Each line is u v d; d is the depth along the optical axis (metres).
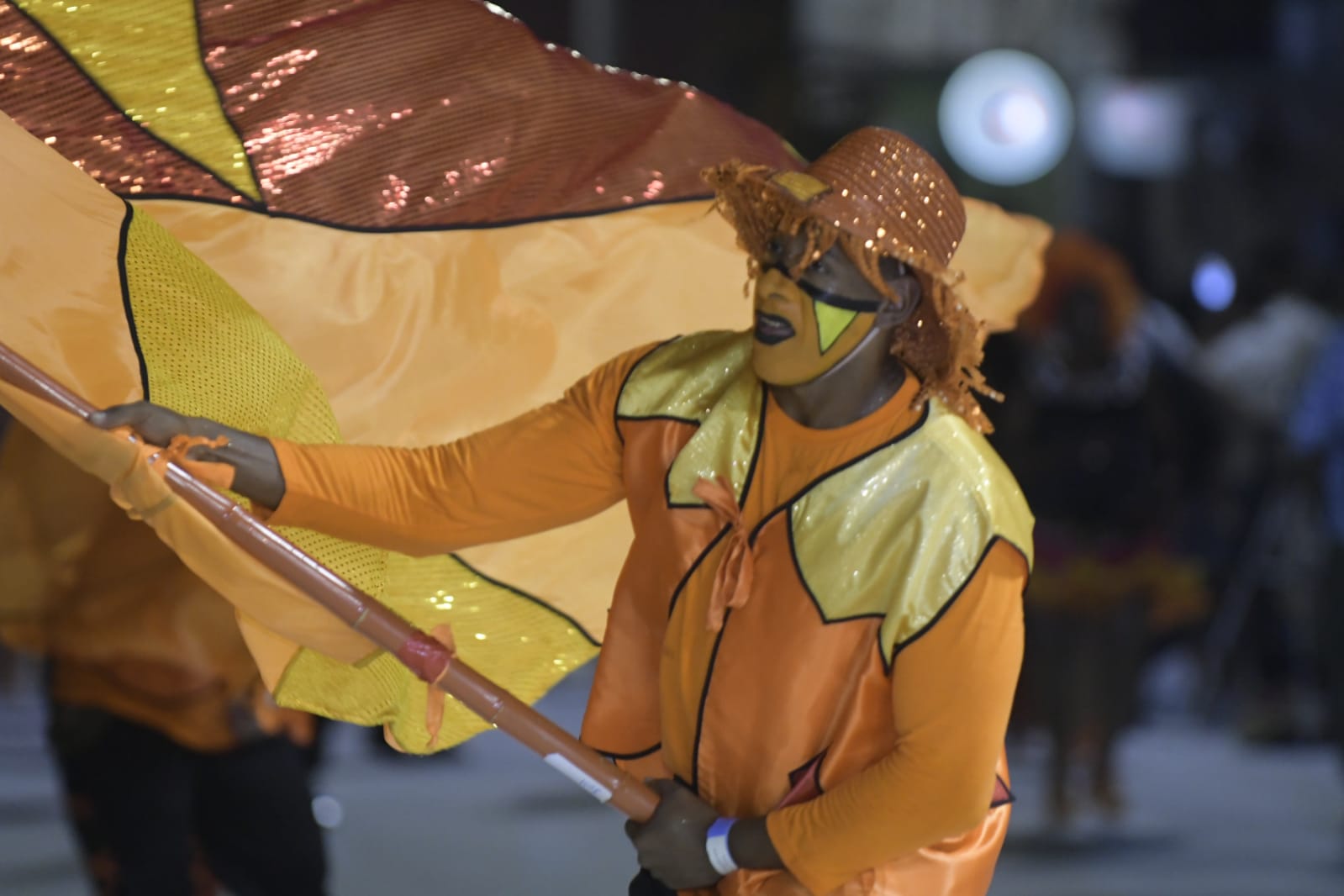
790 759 6.60
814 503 6.59
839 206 6.43
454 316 8.05
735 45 41.78
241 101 7.70
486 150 8.13
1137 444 17.67
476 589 8.15
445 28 8.05
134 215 7.04
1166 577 17.78
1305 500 23.34
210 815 9.78
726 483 6.69
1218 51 47.44
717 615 6.63
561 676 8.31
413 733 7.66
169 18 7.59
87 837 9.82
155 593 9.59
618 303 8.31
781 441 6.71
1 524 9.67
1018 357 17.77
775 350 6.59
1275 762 22.41
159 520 6.66
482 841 16.56
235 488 6.83
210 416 7.10
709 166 8.45
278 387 7.29
